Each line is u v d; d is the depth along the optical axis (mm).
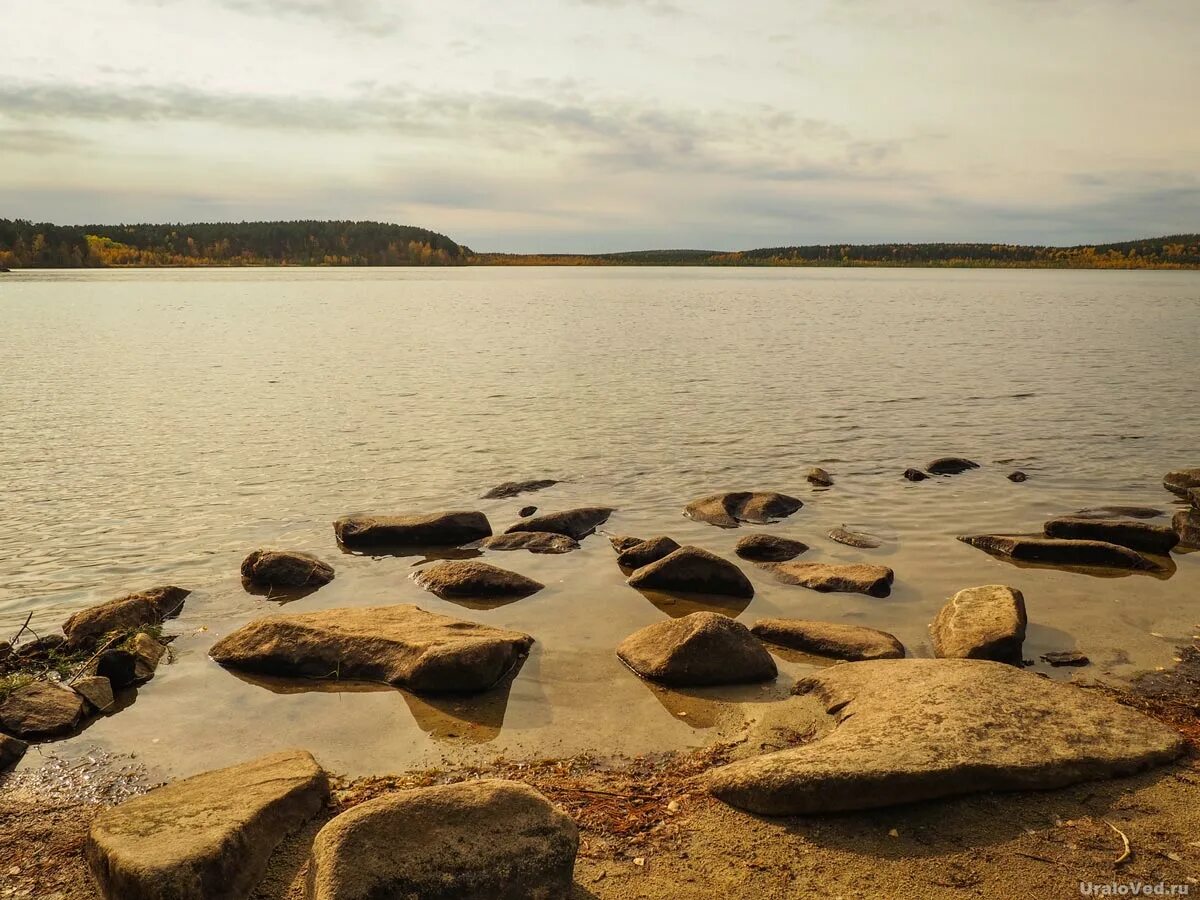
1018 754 6160
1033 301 84250
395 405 24438
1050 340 43125
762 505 14242
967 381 28891
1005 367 32562
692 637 8406
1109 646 9109
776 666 8680
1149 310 68625
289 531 13508
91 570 11773
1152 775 6211
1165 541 12289
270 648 8750
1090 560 11805
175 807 5609
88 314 61844
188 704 8062
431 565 11547
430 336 45906
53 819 6246
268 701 8086
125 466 17484
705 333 47469
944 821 5746
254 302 79312
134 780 6805
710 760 6895
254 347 40375
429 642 8555
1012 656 8617
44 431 20844
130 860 4926
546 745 7215
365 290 108438
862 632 9148
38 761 7094
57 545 12750
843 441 19734
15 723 7512
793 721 7520
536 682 8398
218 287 112438
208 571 11758
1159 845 5457
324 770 6746
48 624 10047
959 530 13398
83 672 8461
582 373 30984
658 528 13609
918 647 9266
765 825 5844
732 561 12078
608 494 15531
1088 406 24234
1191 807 5836
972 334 46688
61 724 7547
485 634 8859
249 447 19219
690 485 16094
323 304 76938
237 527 13672
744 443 19500
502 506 14852
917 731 6516
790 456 18281
